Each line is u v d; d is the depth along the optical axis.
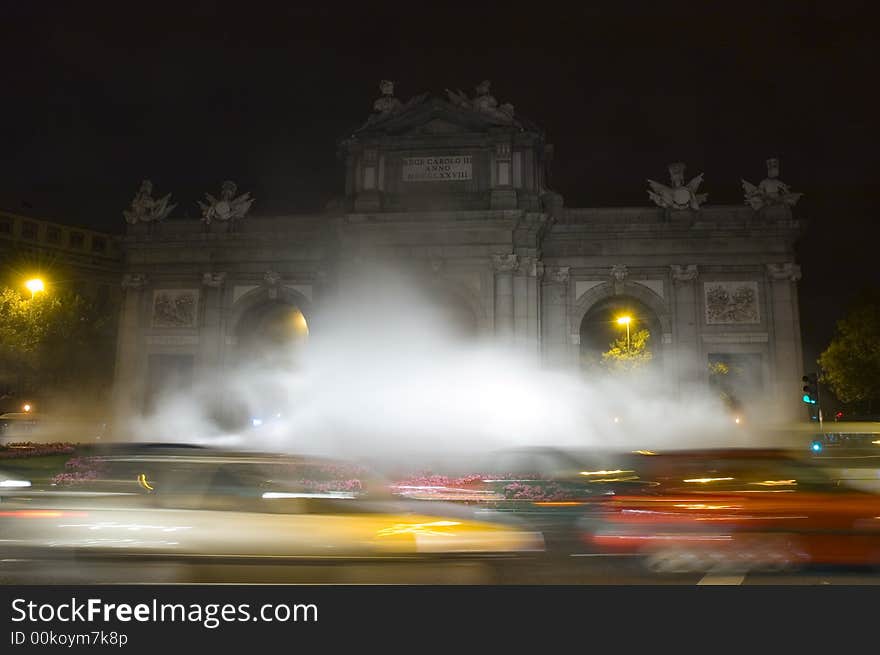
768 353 54.81
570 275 57.06
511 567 14.10
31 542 13.98
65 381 58.03
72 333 56.12
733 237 56.00
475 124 55.81
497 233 53.78
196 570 13.20
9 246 76.00
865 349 65.62
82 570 13.21
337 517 13.65
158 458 15.91
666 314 55.94
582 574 13.60
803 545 14.29
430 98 56.06
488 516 14.74
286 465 15.56
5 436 54.44
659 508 15.92
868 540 14.21
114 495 14.83
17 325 46.72
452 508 14.79
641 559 14.70
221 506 14.08
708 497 16.20
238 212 61.31
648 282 56.59
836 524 14.48
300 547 13.31
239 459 15.70
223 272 60.31
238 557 13.34
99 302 76.56
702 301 55.97
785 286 55.25
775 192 56.47
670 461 19.33
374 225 54.16
